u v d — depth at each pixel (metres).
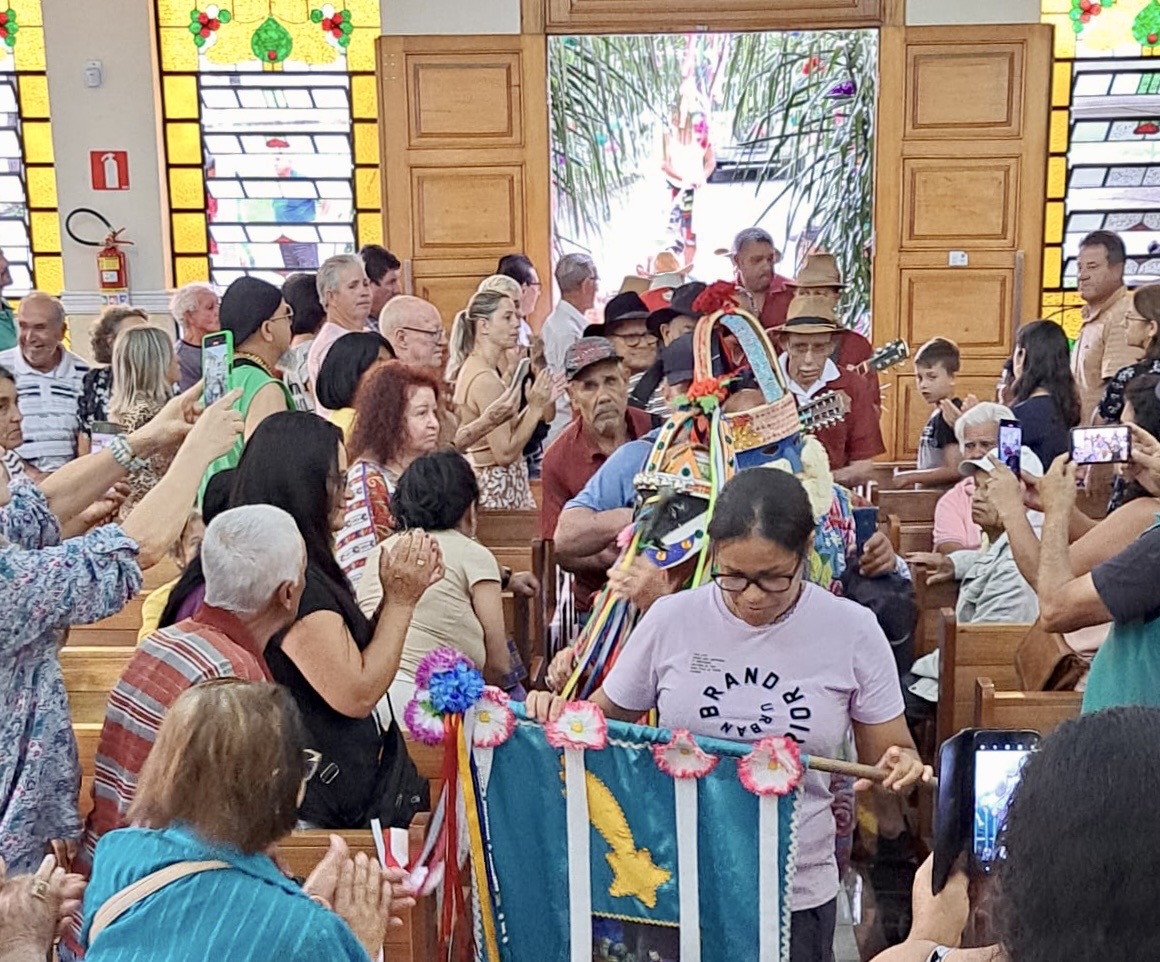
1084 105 8.70
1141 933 0.96
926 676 3.60
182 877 1.65
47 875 1.86
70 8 8.20
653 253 8.59
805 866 2.24
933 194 8.26
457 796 2.28
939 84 8.13
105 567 2.19
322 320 5.50
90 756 2.73
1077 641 2.99
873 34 8.18
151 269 8.52
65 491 2.71
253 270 9.02
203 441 2.53
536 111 8.25
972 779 1.58
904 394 8.41
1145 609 2.24
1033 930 1.00
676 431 2.64
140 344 4.46
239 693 1.75
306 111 8.80
